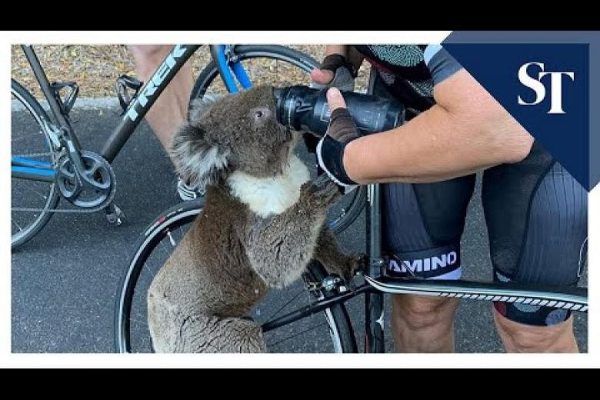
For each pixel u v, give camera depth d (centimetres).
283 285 150
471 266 219
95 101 292
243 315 165
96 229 243
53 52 317
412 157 108
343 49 153
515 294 129
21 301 220
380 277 140
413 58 124
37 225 234
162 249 191
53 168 225
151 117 232
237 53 211
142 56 223
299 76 258
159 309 165
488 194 138
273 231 147
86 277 227
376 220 139
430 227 142
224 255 158
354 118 124
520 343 140
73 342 208
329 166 122
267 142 150
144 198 253
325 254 154
